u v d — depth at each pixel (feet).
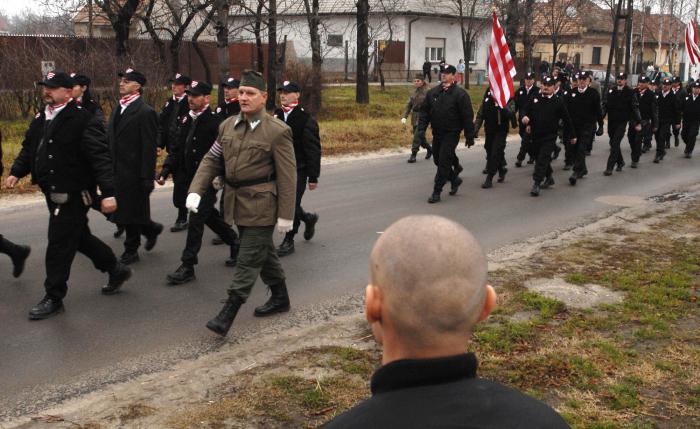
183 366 15.19
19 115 59.21
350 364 15.01
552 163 47.88
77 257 23.36
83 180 17.80
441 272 4.46
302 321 18.13
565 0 126.31
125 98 22.16
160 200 32.40
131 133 21.77
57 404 13.33
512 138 63.36
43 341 16.47
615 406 13.07
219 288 20.66
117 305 19.02
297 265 23.16
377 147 52.80
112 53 63.41
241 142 16.49
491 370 14.49
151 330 17.30
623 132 42.78
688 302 19.16
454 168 35.70
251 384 13.99
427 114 33.99
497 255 24.48
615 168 46.21
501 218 30.60
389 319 4.56
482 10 129.29
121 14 63.98
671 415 12.81
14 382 14.30
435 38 142.92
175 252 24.29
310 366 14.93
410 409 4.29
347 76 126.82
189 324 17.78
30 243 24.63
